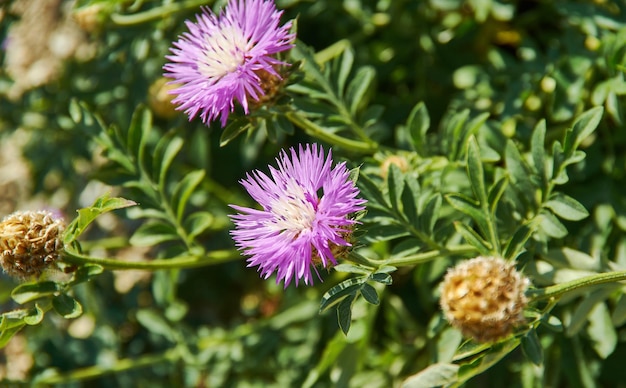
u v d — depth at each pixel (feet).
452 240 2.14
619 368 2.28
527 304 1.81
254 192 1.84
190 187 2.19
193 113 1.92
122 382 2.56
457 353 1.84
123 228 2.86
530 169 2.02
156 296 2.41
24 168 3.06
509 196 2.01
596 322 2.09
